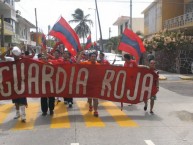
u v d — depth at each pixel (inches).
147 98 450.6
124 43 482.0
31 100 576.4
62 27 467.2
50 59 479.2
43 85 427.5
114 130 361.1
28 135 343.0
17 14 2074.3
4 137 336.5
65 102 525.3
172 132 353.1
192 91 697.6
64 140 323.0
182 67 1171.9
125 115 443.8
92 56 445.4
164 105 522.9
